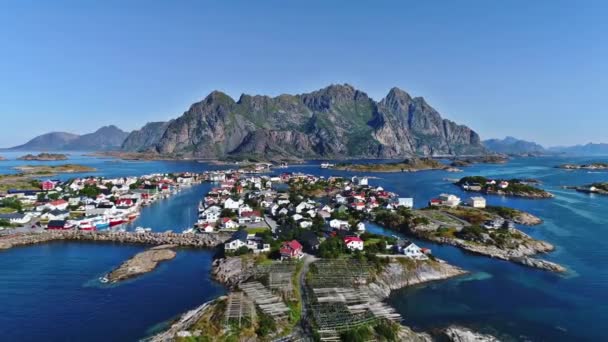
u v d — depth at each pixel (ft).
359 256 309.01
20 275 298.15
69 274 301.22
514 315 242.78
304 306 234.17
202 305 236.02
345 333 202.49
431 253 360.69
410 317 238.48
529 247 378.12
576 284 292.20
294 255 312.91
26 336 210.79
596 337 217.97
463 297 268.21
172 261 335.06
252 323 209.26
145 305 247.50
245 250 331.57
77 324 223.51
